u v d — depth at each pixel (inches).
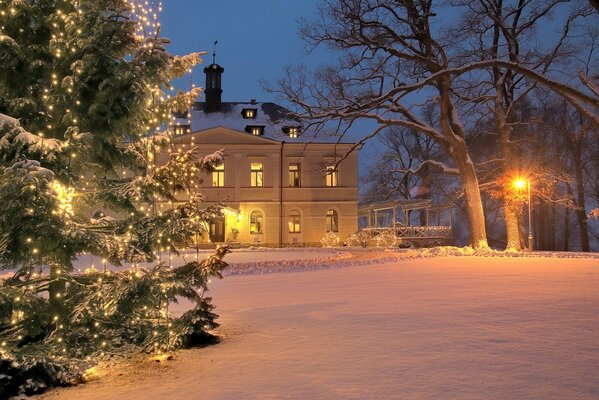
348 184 1815.9
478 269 656.4
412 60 1197.7
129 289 253.3
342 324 314.5
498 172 1619.1
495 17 1210.0
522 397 179.9
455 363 221.8
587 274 574.6
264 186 1781.5
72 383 227.0
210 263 285.7
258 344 280.4
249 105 2111.2
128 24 281.1
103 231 271.1
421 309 353.1
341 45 1145.4
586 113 978.7
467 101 1311.5
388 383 201.2
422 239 1684.3
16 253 235.1
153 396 205.5
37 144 234.5
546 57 1197.7
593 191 2034.9
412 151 2193.7
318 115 1122.7
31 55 277.9
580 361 218.5
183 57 303.7
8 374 218.5
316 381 209.5
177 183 285.4
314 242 1792.6
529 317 311.7
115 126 285.1
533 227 2357.3
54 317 257.8
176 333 279.0
